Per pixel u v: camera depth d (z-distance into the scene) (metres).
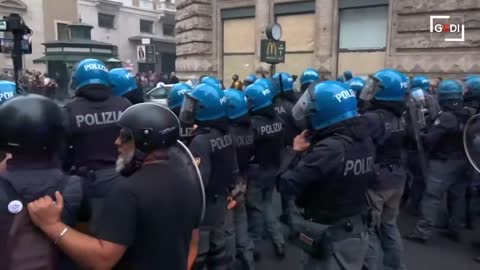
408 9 11.11
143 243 1.73
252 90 4.43
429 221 4.96
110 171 3.35
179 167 1.91
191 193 1.90
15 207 1.52
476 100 4.94
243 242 4.14
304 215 2.70
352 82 5.99
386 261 3.81
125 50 35.03
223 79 16.27
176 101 4.16
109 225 1.67
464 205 5.21
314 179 2.51
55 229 1.57
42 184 1.60
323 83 2.64
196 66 16.28
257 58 14.69
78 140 3.38
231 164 3.51
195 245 2.12
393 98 3.67
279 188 2.69
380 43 11.98
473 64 10.27
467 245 4.95
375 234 3.68
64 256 1.64
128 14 35.06
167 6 37.47
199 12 15.99
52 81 16.44
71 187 1.68
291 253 4.77
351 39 12.55
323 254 2.58
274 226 4.70
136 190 1.71
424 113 5.16
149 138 1.77
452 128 4.59
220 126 3.40
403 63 11.34
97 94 3.47
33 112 1.59
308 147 2.69
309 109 2.59
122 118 1.83
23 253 1.51
